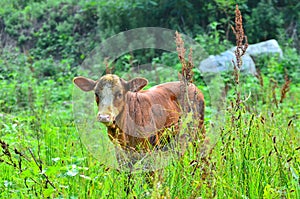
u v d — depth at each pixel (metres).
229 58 16.89
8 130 8.50
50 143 7.63
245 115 7.21
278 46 19.27
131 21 21.91
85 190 5.78
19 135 8.38
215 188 5.79
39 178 6.38
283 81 16.91
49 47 23.72
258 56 18.84
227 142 6.46
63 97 15.49
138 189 5.91
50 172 5.75
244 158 6.16
